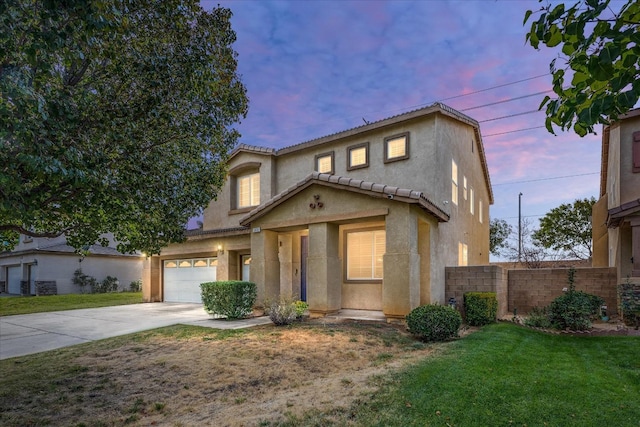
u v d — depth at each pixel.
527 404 4.80
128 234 8.77
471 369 6.14
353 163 15.23
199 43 7.16
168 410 5.31
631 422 4.30
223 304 12.48
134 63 5.99
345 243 14.18
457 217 15.42
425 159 13.33
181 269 19.73
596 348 8.31
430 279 12.15
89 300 21.02
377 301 13.20
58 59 5.38
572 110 2.59
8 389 6.15
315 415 4.79
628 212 10.73
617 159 13.05
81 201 5.89
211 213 19.61
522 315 13.26
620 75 2.29
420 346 8.41
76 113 5.14
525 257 27.17
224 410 5.23
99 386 6.24
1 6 3.85
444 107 13.48
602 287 12.65
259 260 14.16
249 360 7.42
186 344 8.88
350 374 6.54
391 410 4.80
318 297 12.36
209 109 7.66
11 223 7.28
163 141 7.19
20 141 4.23
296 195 13.34
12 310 17.16
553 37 2.61
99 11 4.41
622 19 2.27
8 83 4.01
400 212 11.15
